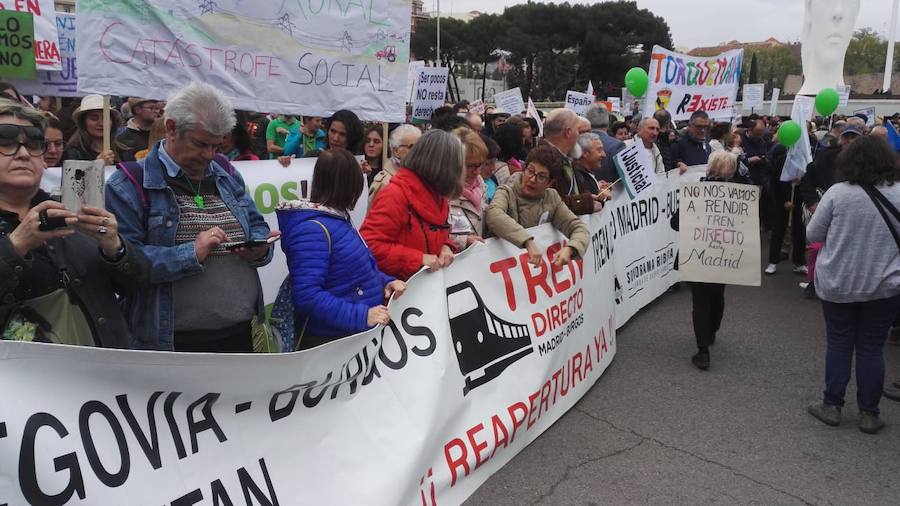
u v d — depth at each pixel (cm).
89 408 175
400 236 314
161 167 244
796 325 623
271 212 409
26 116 195
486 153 392
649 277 678
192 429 200
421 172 311
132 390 184
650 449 375
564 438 385
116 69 311
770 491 334
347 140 433
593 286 472
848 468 359
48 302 198
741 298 724
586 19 4766
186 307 243
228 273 253
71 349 170
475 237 360
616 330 590
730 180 508
